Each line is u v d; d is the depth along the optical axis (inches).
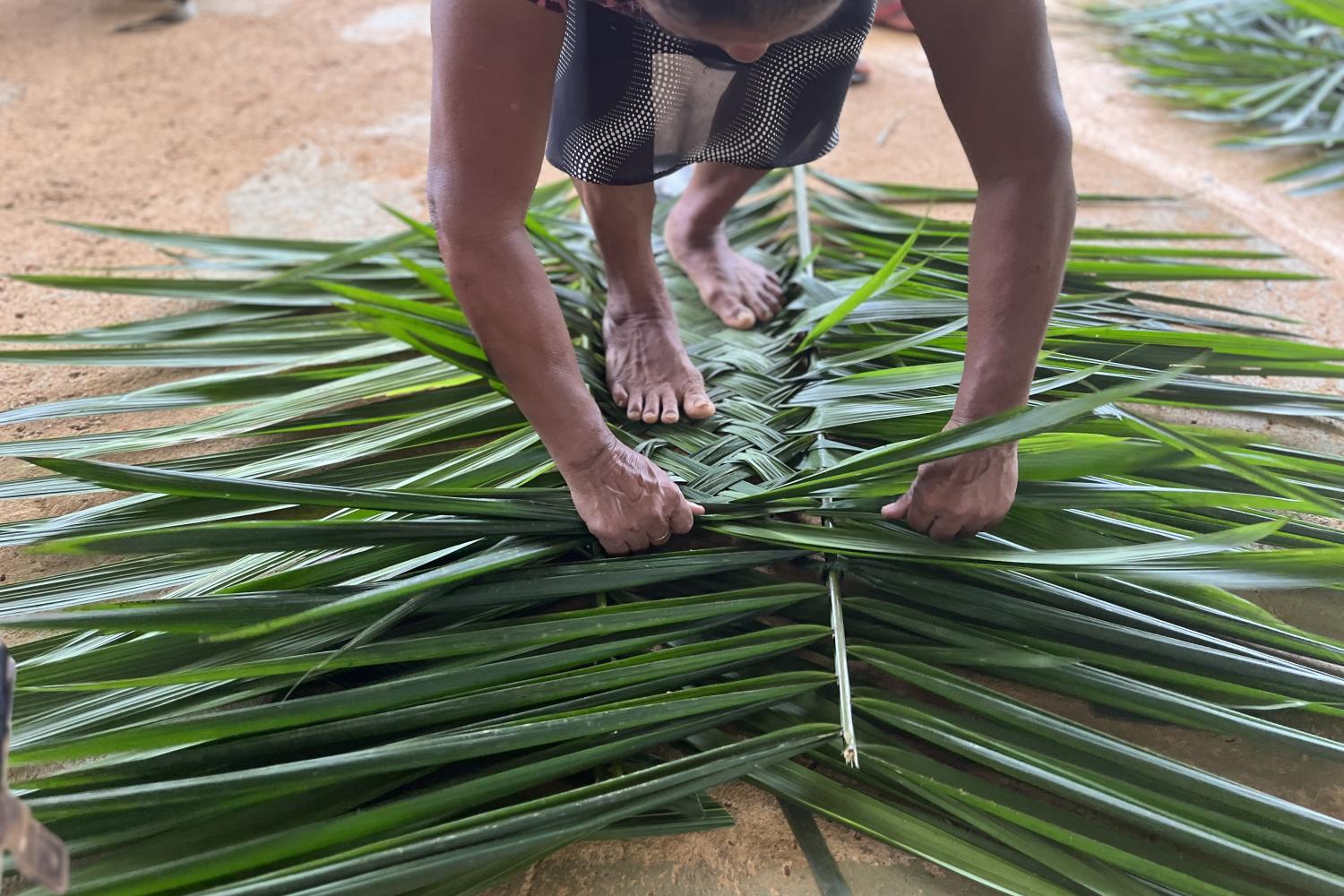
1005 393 38.3
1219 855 33.9
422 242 68.6
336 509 47.6
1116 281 70.6
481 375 45.4
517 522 42.6
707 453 49.7
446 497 41.0
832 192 82.8
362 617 39.4
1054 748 38.1
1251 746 40.2
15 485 48.7
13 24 117.3
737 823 37.5
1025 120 35.3
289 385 57.0
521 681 38.2
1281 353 54.7
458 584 40.6
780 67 44.8
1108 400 34.1
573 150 46.8
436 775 37.2
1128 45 114.8
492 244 36.6
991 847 35.9
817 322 59.1
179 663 38.8
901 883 35.6
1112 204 82.5
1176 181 86.4
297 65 109.1
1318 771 39.3
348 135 93.4
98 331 61.0
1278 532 45.4
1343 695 38.7
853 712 40.1
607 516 41.7
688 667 38.6
